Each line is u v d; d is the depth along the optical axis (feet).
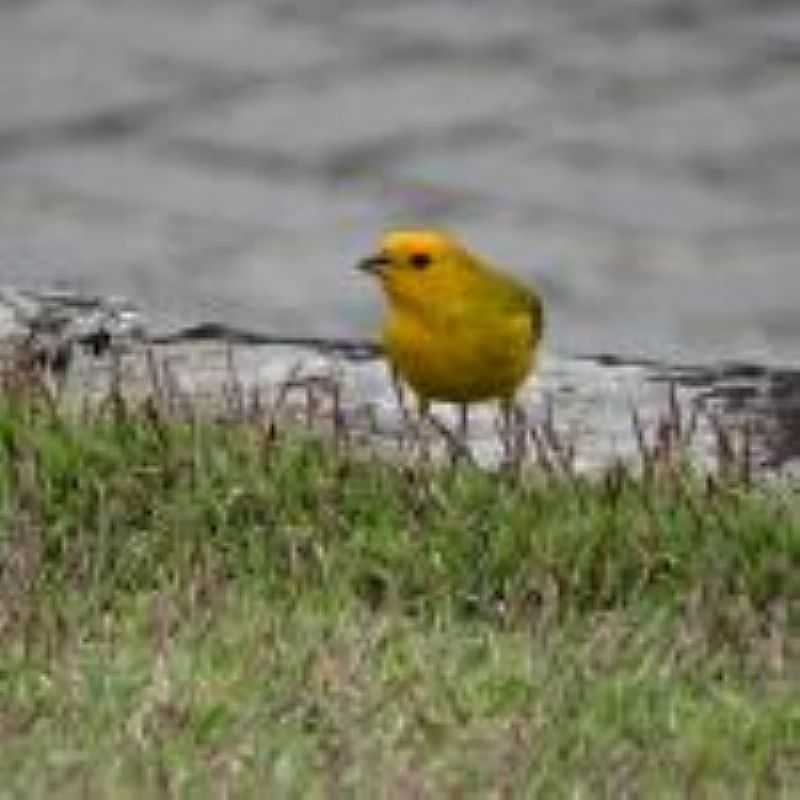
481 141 127.85
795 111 133.59
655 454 52.65
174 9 142.20
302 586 49.26
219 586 48.55
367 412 57.41
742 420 58.80
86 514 51.08
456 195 122.72
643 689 46.01
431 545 50.49
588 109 131.95
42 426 52.54
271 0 143.54
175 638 46.80
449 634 47.67
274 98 130.93
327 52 136.46
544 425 54.54
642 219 121.90
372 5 142.82
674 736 45.03
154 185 122.31
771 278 117.39
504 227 119.65
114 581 49.26
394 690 45.27
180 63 134.72
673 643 47.65
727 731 45.16
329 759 43.06
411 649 47.03
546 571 49.70
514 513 50.85
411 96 131.54
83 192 120.78
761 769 44.09
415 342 54.49
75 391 57.31
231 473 51.57
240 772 42.83
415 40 138.62
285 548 50.34
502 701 45.62
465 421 55.67
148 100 130.62
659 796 43.24
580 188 124.36
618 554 50.24
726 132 131.03
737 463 53.62
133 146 126.31
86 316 61.31
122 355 60.29
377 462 52.75
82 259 112.37
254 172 123.95
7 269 109.09
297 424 54.29
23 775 42.14
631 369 61.87
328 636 47.14
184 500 51.03
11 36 138.41
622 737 45.01
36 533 49.49
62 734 43.73
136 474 51.49
